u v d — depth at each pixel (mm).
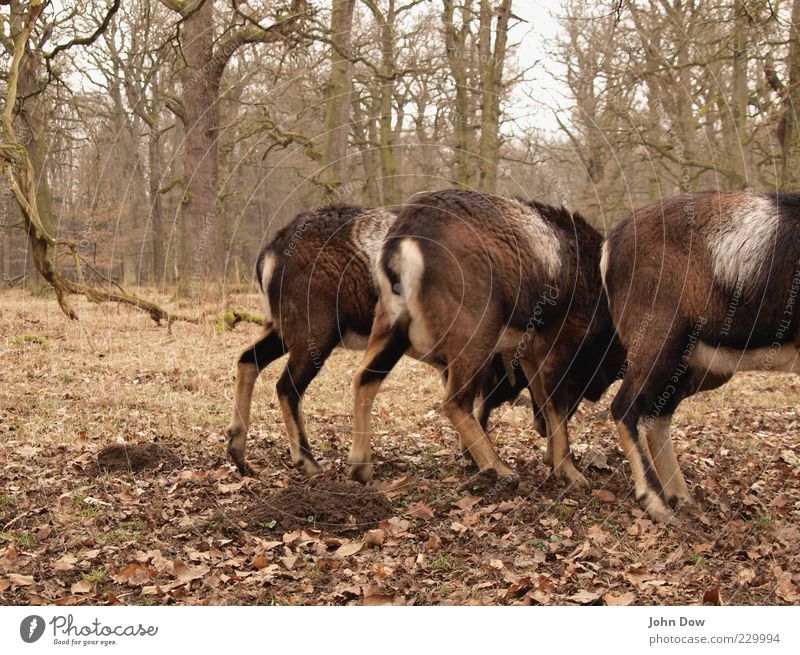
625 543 4203
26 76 10836
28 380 8047
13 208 17219
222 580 3771
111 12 9117
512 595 3652
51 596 3639
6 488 4926
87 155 15703
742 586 3684
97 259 19406
